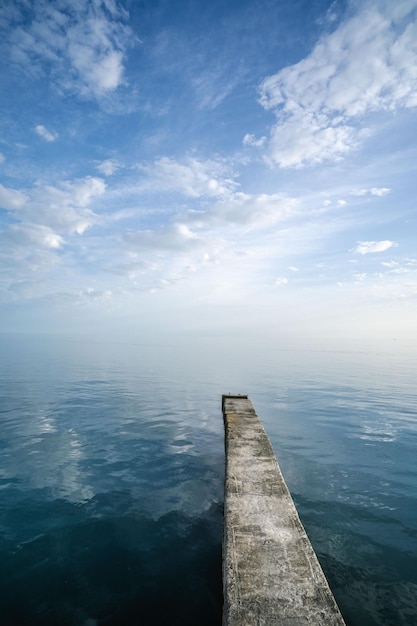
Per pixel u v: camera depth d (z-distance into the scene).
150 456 8.68
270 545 3.66
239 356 49.38
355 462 8.17
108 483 7.07
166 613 3.75
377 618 3.63
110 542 5.04
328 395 17.55
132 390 19.17
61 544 4.99
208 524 5.57
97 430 10.95
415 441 9.78
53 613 3.73
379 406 14.73
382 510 5.91
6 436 10.23
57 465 8.01
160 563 4.59
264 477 5.57
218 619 3.68
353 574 4.31
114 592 4.05
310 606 2.79
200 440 10.08
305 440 9.90
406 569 4.41
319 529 5.32
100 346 78.69
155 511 5.96
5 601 3.90
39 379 23.41
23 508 6.01
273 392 18.58
